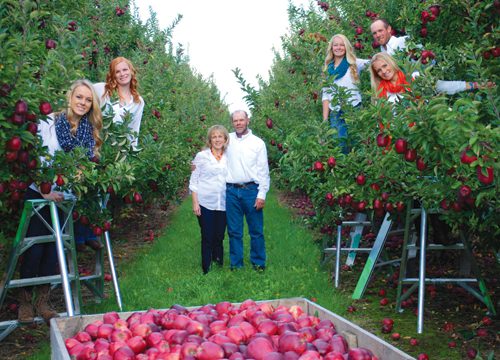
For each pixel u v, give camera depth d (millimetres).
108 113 5973
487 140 3117
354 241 7695
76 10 7250
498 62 4891
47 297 5293
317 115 8680
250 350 2994
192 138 13516
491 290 6418
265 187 7656
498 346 4777
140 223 12180
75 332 3695
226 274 7262
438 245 5824
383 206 5879
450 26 6277
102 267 6344
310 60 8289
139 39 12000
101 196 5953
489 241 5070
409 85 4199
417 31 6926
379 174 5418
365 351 2969
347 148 6816
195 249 9172
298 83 9969
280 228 10852
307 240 9445
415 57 5980
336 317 3535
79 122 5477
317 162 5949
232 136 7723
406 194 5453
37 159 4680
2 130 4090
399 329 5352
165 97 10531
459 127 3109
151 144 8219
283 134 9617
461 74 6117
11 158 4184
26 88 4301
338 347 3104
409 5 7379
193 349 2986
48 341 5062
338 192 5836
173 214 13430
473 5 5207
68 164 4980
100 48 10461
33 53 5383
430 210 5473
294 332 3076
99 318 3773
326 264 7992
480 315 5688
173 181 9656
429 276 6891
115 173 5629
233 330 3213
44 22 6547
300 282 6875
